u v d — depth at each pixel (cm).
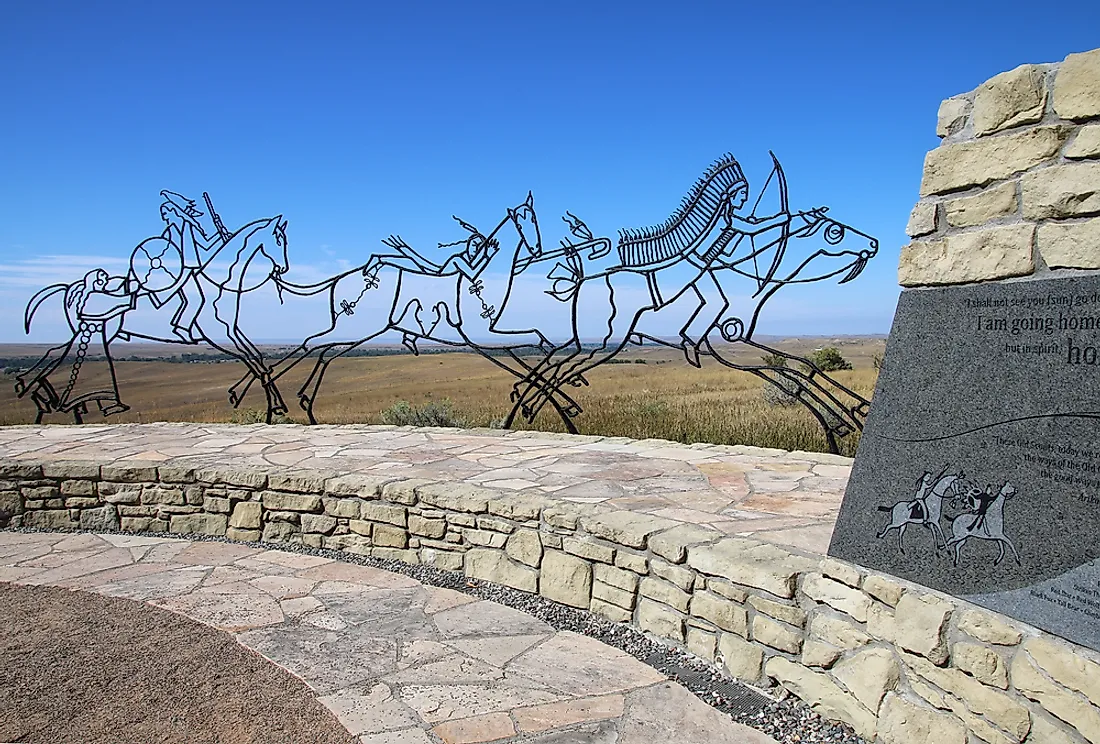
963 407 267
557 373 786
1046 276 245
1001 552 249
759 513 461
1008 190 259
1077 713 221
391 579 497
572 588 441
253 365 905
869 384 1367
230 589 477
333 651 385
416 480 545
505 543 478
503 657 379
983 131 271
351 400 1645
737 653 354
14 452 700
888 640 287
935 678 267
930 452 278
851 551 309
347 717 319
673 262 684
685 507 477
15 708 318
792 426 937
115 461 636
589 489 530
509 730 311
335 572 512
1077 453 229
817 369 657
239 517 591
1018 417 248
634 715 324
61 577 502
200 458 660
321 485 563
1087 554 223
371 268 827
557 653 384
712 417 1035
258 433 817
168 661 367
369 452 691
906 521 285
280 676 353
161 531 612
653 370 2184
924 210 289
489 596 467
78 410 923
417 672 362
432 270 802
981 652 251
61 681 344
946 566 268
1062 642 228
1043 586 235
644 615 404
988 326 262
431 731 309
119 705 322
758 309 656
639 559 406
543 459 649
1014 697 240
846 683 304
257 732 303
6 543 586
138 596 464
